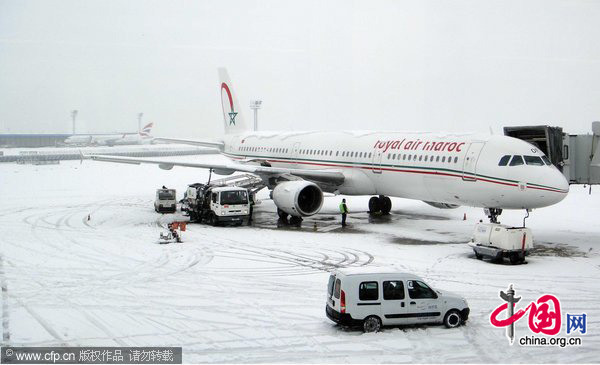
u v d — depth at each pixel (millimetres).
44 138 172125
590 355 12938
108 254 23359
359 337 13953
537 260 22141
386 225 30438
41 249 24438
